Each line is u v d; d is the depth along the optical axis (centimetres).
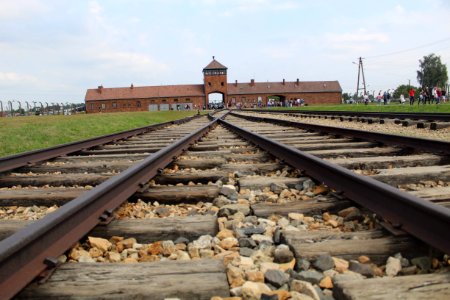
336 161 597
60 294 220
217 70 12050
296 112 3306
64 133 1464
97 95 11838
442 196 387
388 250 271
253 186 485
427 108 2855
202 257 284
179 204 436
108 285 228
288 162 597
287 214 374
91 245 303
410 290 205
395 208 305
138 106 11769
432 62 14388
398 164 592
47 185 557
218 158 701
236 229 332
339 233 299
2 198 453
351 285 212
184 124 2108
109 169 657
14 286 211
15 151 988
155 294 220
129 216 389
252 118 2348
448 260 254
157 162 565
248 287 222
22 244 219
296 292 217
